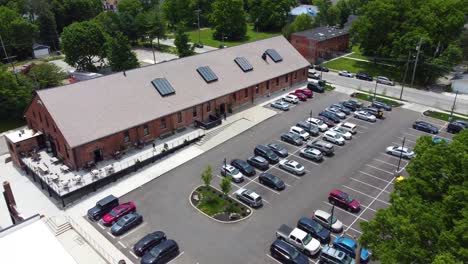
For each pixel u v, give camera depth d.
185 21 155.88
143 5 159.75
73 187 44.31
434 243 24.38
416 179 28.66
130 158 51.09
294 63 79.06
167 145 53.78
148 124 54.31
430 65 78.19
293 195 44.66
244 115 65.62
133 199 44.31
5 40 103.62
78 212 42.28
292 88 78.56
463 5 85.00
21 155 51.19
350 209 41.53
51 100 48.84
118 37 86.75
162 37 125.56
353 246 35.16
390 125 62.44
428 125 59.81
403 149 52.06
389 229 27.56
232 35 135.25
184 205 43.06
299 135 57.00
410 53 79.44
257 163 49.78
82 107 50.19
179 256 35.75
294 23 113.56
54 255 27.48
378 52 91.94
